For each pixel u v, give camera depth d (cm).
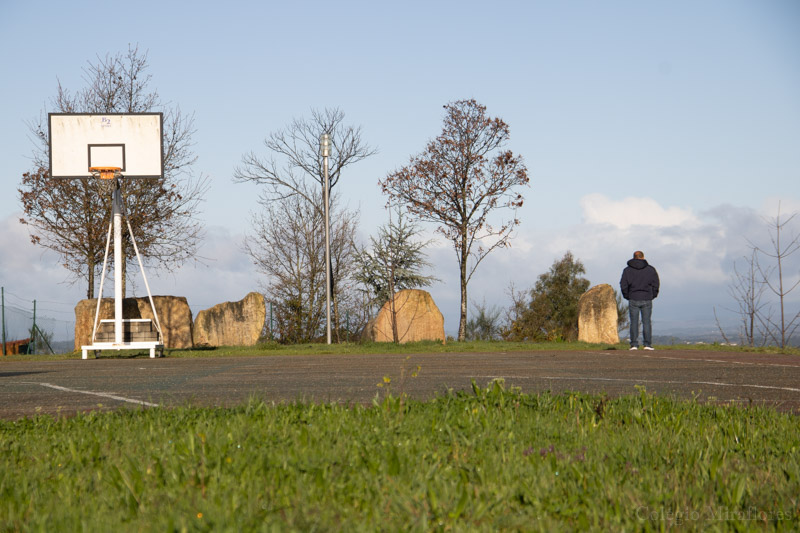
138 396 873
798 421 639
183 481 409
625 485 414
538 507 373
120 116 1939
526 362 1402
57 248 2942
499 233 3238
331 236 3778
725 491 402
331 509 362
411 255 3378
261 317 2655
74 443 518
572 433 551
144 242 2991
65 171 1917
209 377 1112
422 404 680
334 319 3522
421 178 3253
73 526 338
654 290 1908
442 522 345
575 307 5503
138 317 2431
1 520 352
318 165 3759
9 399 858
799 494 406
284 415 607
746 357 1555
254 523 335
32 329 2498
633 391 892
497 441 510
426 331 2453
